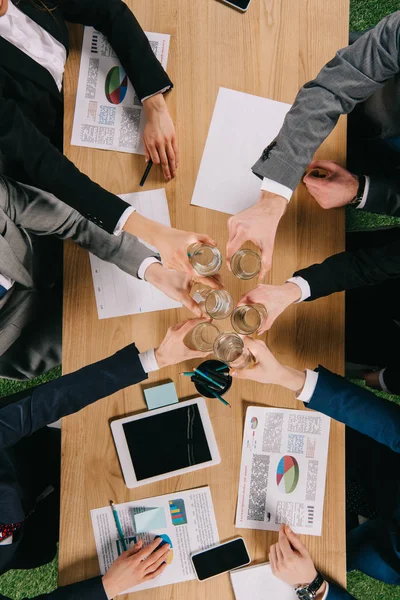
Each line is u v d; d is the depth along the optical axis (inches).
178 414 49.8
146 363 47.1
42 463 63.4
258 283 51.1
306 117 44.4
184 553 49.6
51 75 51.2
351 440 64.6
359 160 68.7
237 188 51.4
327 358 51.3
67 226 50.2
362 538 57.9
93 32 52.5
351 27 78.6
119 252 49.0
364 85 44.0
